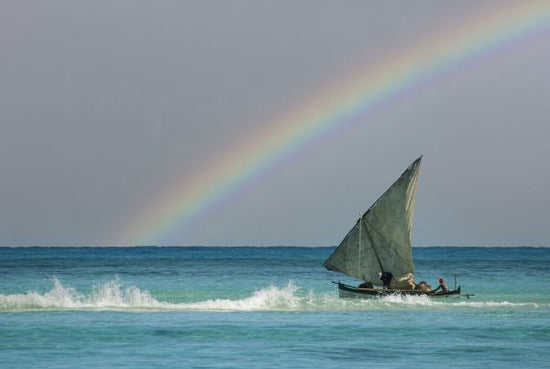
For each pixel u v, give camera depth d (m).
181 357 140.38
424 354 145.12
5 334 164.50
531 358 141.50
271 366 132.62
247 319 191.75
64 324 179.50
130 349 148.00
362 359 139.62
